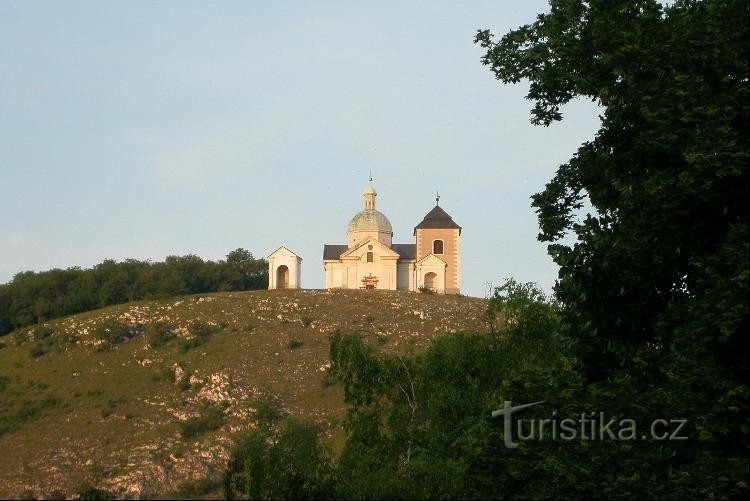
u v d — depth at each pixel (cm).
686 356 2278
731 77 2386
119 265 13812
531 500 2364
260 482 2941
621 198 2548
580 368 2584
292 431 3206
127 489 5878
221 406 7881
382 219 12531
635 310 2605
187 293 13075
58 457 6812
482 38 2961
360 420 3209
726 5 2483
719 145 2253
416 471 2670
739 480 2162
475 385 3209
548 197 2816
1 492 6000
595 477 2312
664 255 2448
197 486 5906
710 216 2417
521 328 3400
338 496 2906
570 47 2606
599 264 2556
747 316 2208
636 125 2544
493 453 2466
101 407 7962
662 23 2483
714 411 2211
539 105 2933
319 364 8888
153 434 7238
